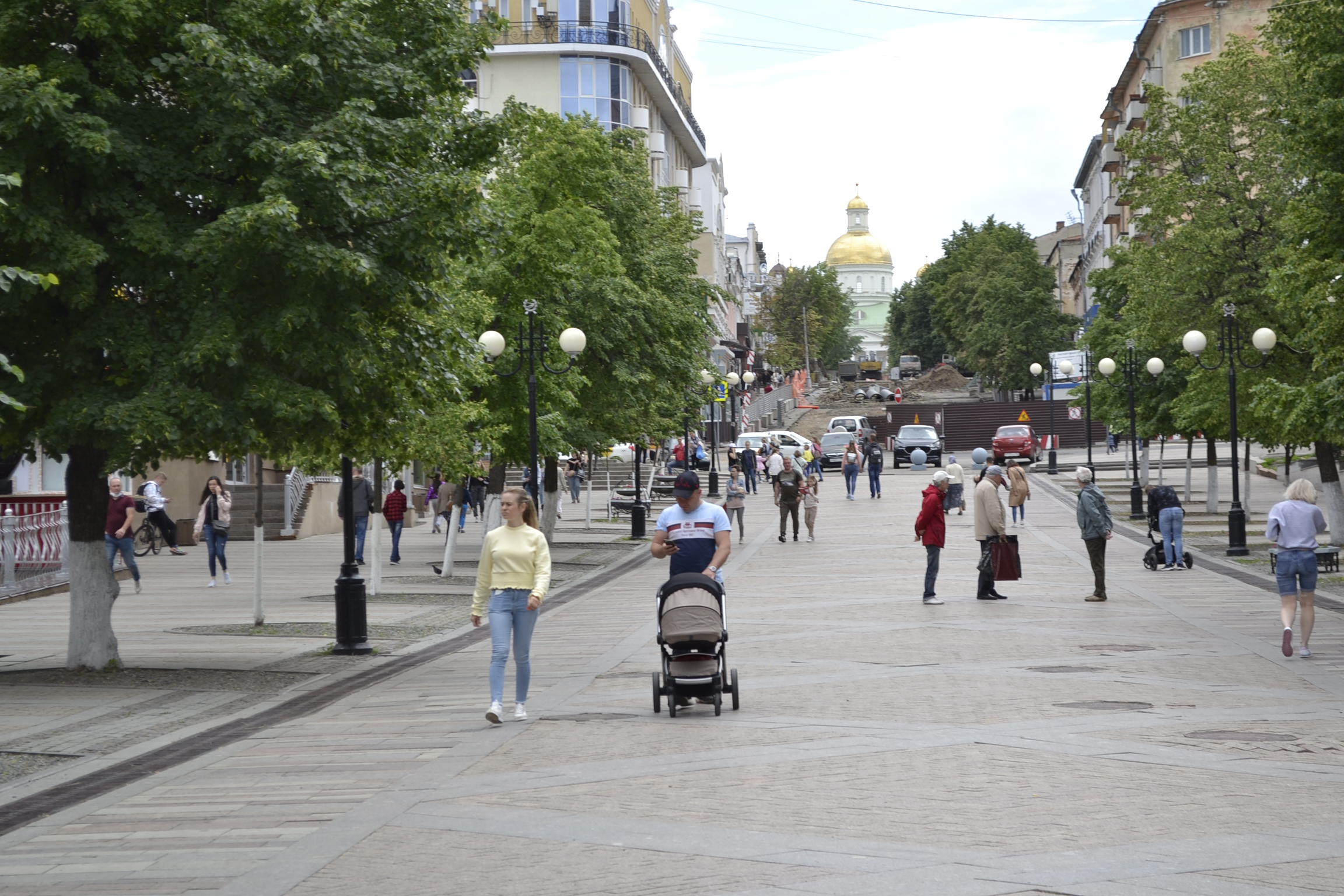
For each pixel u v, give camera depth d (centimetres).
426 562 3519
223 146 1517
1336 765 978
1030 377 10750
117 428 1423
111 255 1514
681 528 1325
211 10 1561
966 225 13575
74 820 912
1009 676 1441
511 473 6334
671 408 3925
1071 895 674
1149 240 4003
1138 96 7725
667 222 4381
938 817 838
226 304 1516
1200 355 3325
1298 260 2078
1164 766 980
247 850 812
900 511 4759
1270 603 2158
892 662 1577
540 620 2175
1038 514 4484
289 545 4312
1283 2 2105
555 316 3069
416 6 1731
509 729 1208
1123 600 2269
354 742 1172
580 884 717
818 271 15850
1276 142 3206
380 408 1719
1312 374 3103
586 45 7244
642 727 1197
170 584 2994
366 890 723
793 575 2862
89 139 1416
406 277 1648
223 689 1521
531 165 3155
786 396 12725
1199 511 4544
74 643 1669
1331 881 691
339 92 1627
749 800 896
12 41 1487
